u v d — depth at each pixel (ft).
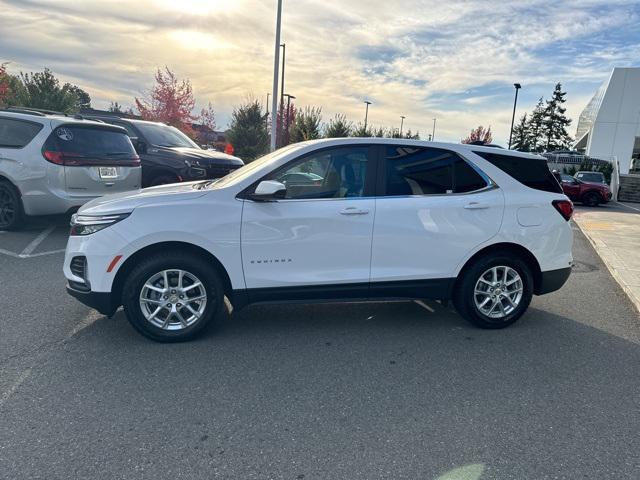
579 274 23.71
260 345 13.46
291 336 14.17
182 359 12.41
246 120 99.45
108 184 26.53
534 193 15.06
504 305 15.26
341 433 9.48
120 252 12.65
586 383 11.89
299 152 13.83
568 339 14.73
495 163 14.98
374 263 13.97
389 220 13.85
